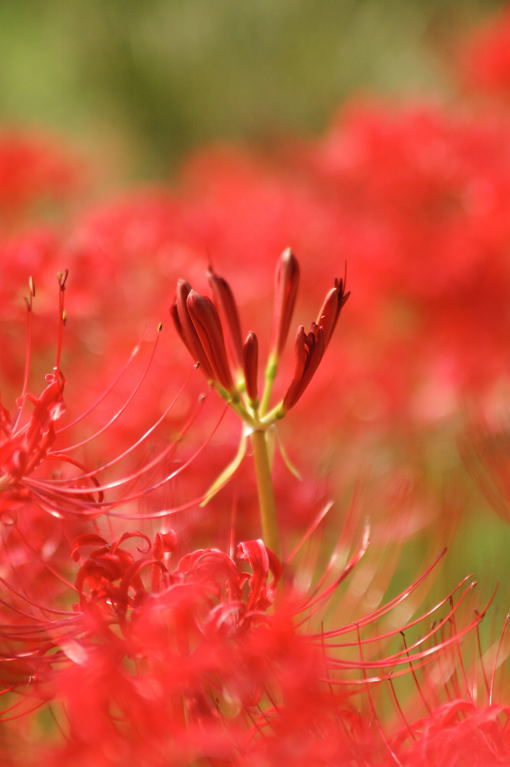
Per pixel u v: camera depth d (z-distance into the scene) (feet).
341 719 3.74
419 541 4.72
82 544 3.79
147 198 5.10
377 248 5.15
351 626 3.84
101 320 4.60
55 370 3.81
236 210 5.17
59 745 3.68
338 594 4.32
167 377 4.49
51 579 4.01
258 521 4.31
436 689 3.95
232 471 3.87
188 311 3.84
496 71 6.90
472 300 5.18
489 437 4.34
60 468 4.25
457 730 3.73
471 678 4.00
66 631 3.76
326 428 4.96
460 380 5.02
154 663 3.68
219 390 3.86
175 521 4.16
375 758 3.73
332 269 5.12
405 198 5.68
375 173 5.67
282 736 3.65
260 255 4.92
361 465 4.71
